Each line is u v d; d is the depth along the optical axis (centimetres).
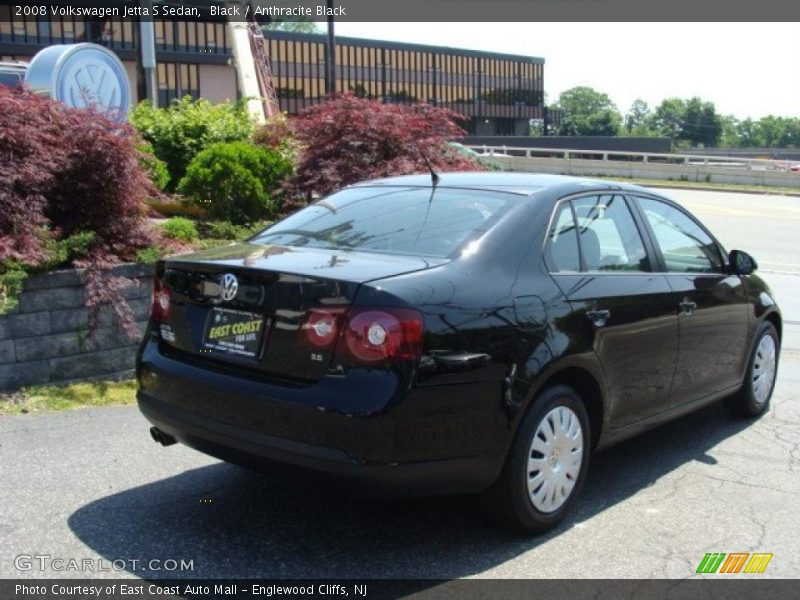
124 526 421
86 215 724
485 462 386
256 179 1038
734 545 421
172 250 736
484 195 464
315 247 439
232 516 437
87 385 639
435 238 426
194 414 399
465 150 1511
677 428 616
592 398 454
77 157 714
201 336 408
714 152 11575
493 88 8500
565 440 429
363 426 351
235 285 393
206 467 502
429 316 366
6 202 645
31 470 488
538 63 8925
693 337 525
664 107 15312
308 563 389
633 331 467
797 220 2322
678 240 550
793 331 972
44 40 3781
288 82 6569
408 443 358
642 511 462
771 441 587
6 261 614
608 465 535
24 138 669
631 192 526
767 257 1598
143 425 572
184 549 399
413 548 407
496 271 408
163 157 1266
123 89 1263
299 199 1077
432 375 363
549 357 408
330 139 1025
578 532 432
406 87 7600
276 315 377
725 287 565
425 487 372
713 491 493
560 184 482
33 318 618
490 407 384
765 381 639
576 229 464
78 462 502
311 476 360
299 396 361
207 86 4269
